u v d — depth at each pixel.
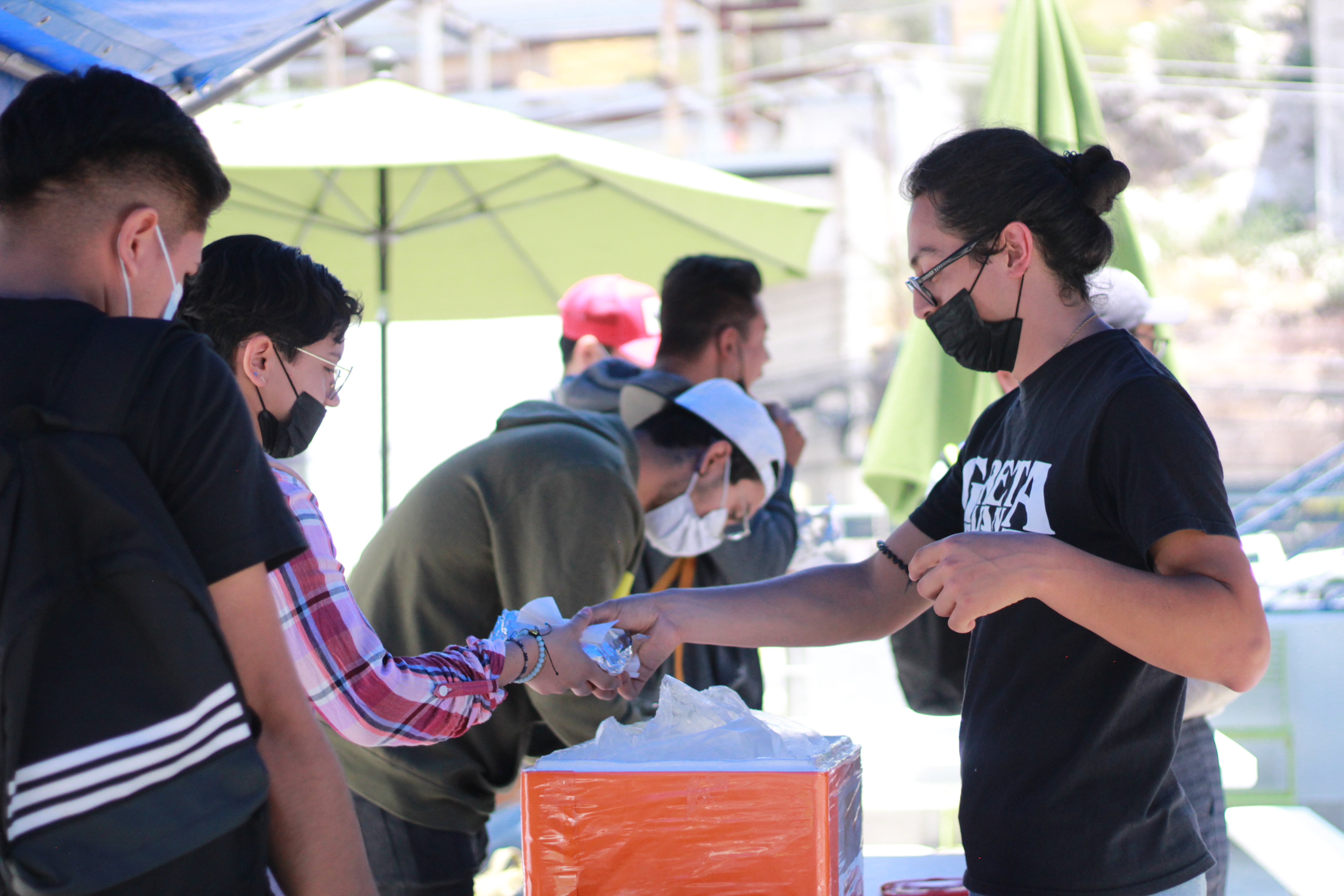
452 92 18.02
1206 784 2.05
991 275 1.48
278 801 1.14
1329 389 20.41
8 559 1.02
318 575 1.53
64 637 1.02
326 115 3.77
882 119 16.44
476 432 7.75
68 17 1.89
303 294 1.62
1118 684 1.38
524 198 4.20
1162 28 23.91
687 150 17.17
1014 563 1.25
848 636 1.75
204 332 1.60
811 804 1.25
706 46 18.59
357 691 1.50
